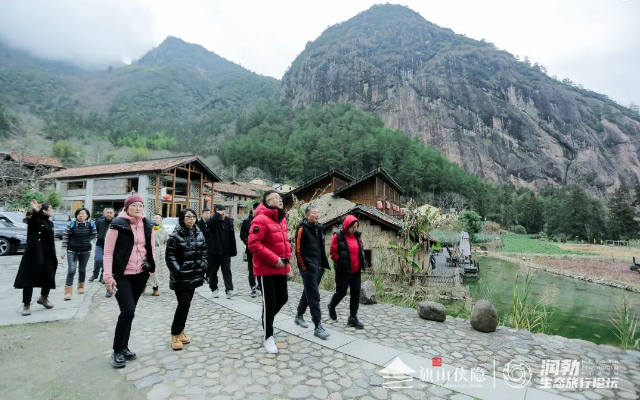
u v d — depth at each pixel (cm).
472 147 13488
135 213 347
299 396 275
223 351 369
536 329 596
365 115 12525
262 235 378
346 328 458
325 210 1652
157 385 292
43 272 494
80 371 319
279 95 19238
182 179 2956
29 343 383
